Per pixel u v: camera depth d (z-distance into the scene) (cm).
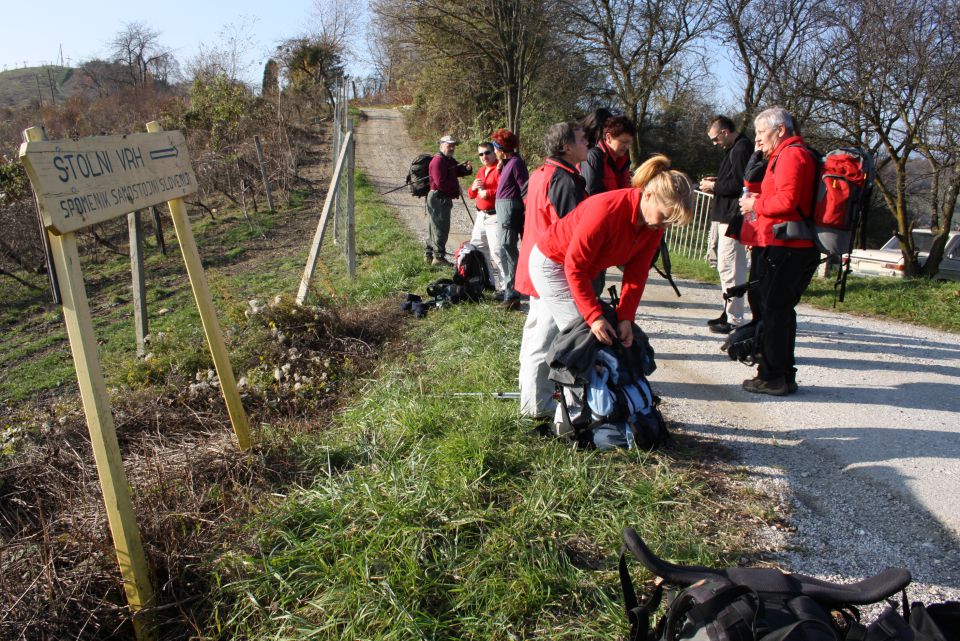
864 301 801
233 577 268
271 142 2208
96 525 291
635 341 366
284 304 600
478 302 682
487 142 689
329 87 3800
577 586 259
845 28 1238
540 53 2408
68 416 429
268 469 348
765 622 159
